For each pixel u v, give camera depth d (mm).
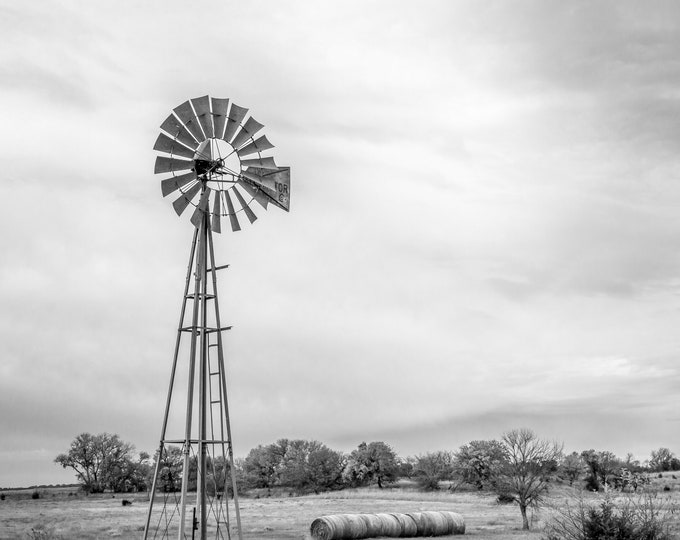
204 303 29391
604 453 84312
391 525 46688
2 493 135625
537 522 53531
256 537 47125
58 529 53719
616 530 26609
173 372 28750
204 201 29188
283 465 137375
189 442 27891
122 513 74438
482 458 99750
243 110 28922
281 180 29703
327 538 44812
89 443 134625
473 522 57125
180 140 28625
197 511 27750
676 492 66188
